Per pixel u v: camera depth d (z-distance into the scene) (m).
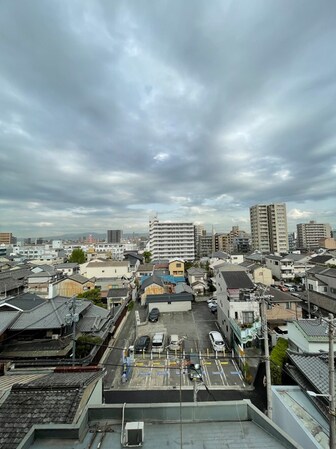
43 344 17.66
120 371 18.98
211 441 5.45
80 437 5.48
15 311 19.44
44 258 79.62
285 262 53.88
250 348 21.56
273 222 91.31
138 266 63.97
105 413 6.13
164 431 5.77
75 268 60.66
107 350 22.39
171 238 93.75
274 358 15.48
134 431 5.29
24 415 6.20
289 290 42.66
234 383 17.06
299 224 129.75
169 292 41.56
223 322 26.17
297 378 10.59
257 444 5.34
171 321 30.47
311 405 9.34
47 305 20.31
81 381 7.43
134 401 15.40
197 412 6.14
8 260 75.31
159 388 16.75
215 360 20.33
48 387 6.92
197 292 43.88
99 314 23.30
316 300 28.17
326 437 7.66
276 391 10.20
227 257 67.94
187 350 22.27
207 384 17.00
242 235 116.62
